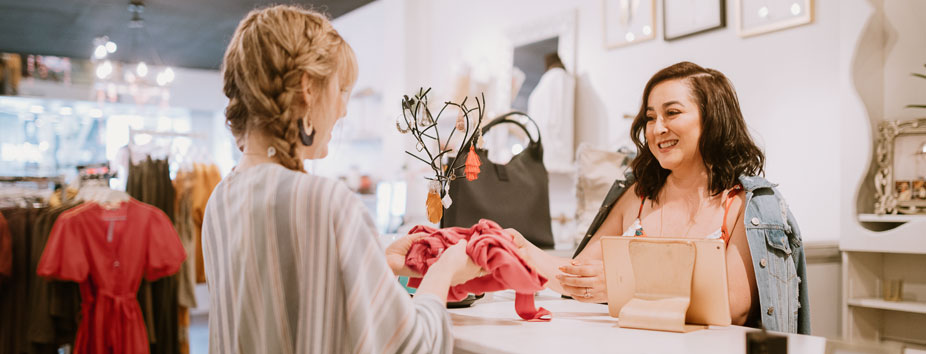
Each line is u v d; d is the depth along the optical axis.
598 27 3.90
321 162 7.36
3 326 3.35
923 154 2.40
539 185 2.37
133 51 7.77
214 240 1.11
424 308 1.09
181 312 4.05
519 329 1.29
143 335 3.49
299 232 1.01
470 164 1.66
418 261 1.36
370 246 1.02
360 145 6.55
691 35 3.33
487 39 4.80
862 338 2.57
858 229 2.49
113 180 4.24
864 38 2.57
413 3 5.51
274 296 1.00
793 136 2.89
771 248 1.54
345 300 0.99
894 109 2.61
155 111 8.09
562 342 1.15
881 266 2.67
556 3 4.20
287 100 1.05
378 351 0.98
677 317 1.22
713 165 1.61
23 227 3.39
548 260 1.58
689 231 1.63
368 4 6.24
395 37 5.59
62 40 7.21
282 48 1.05
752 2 3.05
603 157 3.05
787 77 2.91
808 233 2.83
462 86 4.59
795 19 2.87
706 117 1.59
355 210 1.04
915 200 2.41
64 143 5.46
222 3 5.75
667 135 1.61
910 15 2.56
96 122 7.68
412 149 5.34
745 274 1.53
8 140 6.45
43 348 3.33
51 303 3.29
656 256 1.29
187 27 6.64
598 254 1.83
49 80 7.41
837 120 2.71
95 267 3.35
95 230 3.37
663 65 3.49
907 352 1.08
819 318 2.52
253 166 1.09
